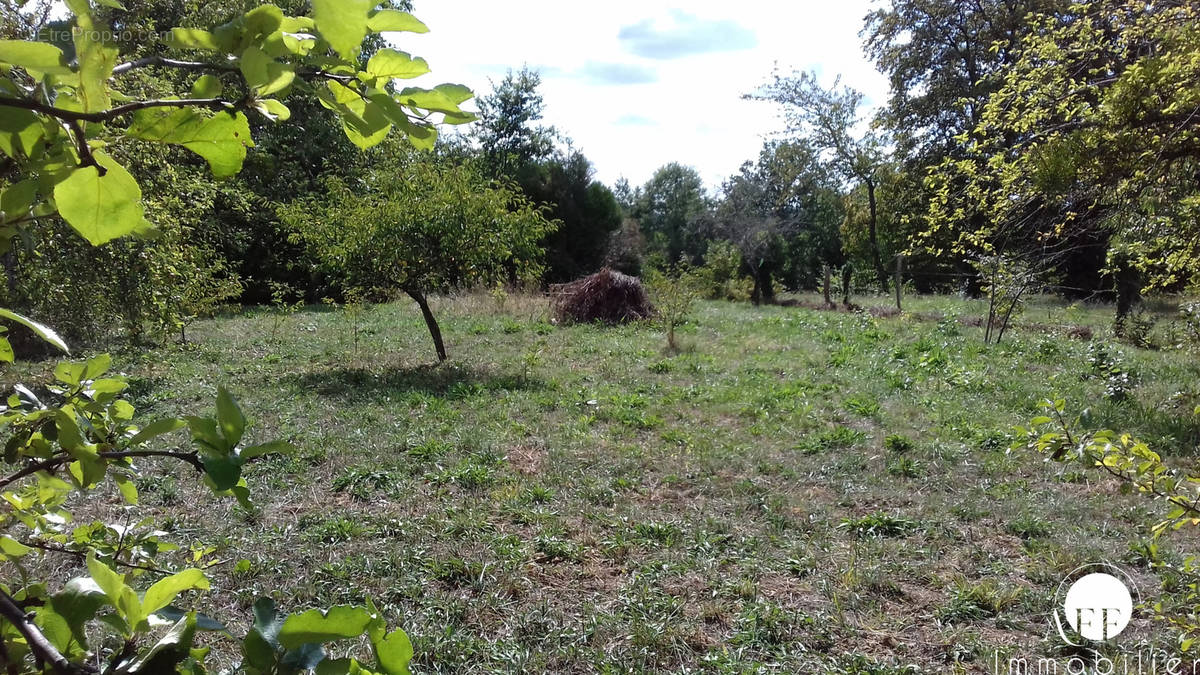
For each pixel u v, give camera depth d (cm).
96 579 65
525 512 466
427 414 709
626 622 344
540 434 656
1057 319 1652
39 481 93
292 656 64
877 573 390
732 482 539
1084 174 498
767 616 344
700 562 403
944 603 365
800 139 2225
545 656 317
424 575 384
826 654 323
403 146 955
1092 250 1878
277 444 69
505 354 1081
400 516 464
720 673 305
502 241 989
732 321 1545
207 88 59
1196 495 219
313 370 943
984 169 618
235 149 61
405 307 1636
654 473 562
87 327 804
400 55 61
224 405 66
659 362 1003
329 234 950
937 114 1953
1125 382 797
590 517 467
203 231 1175
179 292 860
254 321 1459
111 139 62
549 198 2841
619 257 3052
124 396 749
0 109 54
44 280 688
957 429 677
